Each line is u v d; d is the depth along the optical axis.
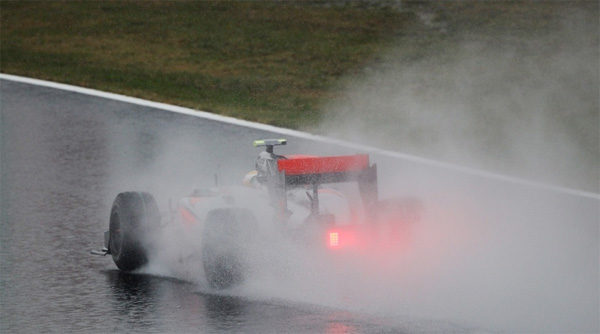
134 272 36.44
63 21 112.31
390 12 114.50
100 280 34.94
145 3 120.56
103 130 65.12
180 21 111.75
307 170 33.38
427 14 113.31
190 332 28.58
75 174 53.62
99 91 78.38
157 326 29.27
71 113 70.31
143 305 31.58
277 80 87.75
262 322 29.28
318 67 93.12
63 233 41.88
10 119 68.06
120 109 71.94
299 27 108.88
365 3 119.19
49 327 29.38
